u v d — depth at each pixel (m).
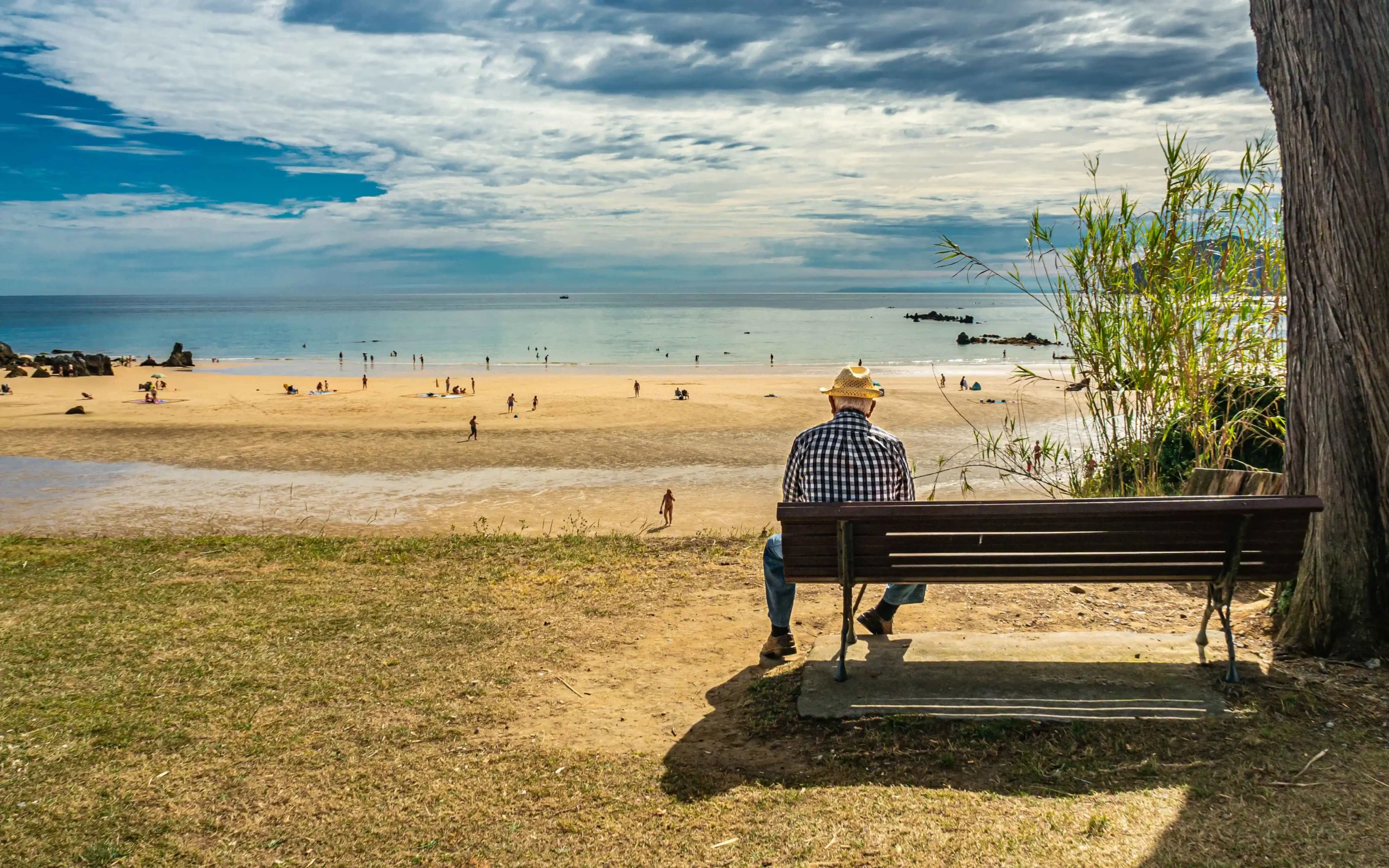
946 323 187.50
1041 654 4.44
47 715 4.34
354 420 38.69
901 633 5.18
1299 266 4.29
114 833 3.33
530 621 5.87
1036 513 3.90
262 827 3.37
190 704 4.49
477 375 68.56
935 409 39.00
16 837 3.29
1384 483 4.07
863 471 4.48
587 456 29.84
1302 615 4.32
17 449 31.48
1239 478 5.84
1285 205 4.36
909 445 30.06
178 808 3.50
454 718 4.33
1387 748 3.31
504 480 26.11
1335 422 4.16
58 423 37.75
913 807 3.21
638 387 50.44
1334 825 2.84
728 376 65.44
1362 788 3.05
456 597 6.44
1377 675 3.93
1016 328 160.12
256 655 5.20
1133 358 7.24
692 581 6.73
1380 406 4.04
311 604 6.27
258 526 20.22
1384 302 3.99
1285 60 4.20
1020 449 9.52
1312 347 4.26
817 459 4.51
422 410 42.69
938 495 21.20
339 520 20.92
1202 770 3.29
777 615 4.92
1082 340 7.41
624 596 6.39
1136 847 2.83
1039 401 41.59
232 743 4.06
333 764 3.86
